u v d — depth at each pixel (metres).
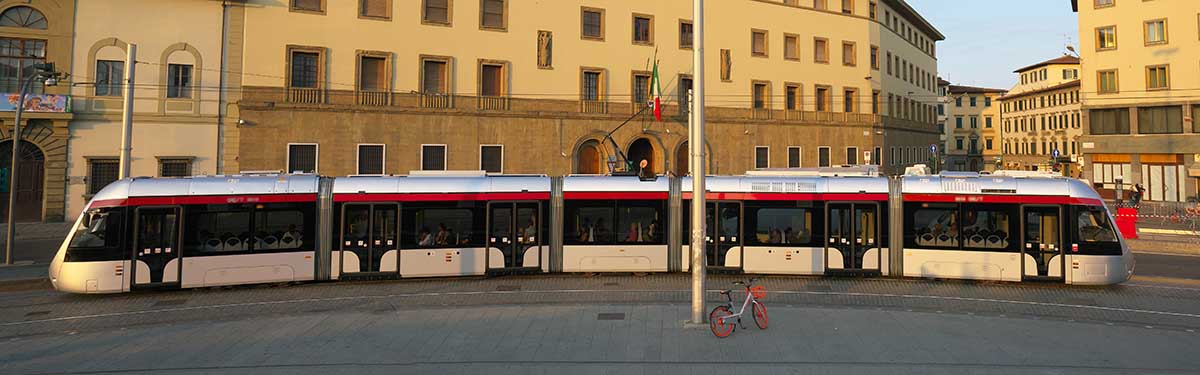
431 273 16.97
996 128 89.88
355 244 16.73
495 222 17.41
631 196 17.81
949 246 16.47
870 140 47.84
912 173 18.45
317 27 31.81
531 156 35.72
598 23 38.06
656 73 33.78
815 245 17.17
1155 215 33.22
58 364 9.81
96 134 28.66
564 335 11.32
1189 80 40.38
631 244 17.69
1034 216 16.09
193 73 29.97
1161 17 41.66
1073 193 15.98
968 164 91.50
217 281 15.71
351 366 9.56
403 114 33.12
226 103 30.42
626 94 38.41
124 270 15.27
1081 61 45.31
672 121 39.59
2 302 14.83
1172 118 41.06
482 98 34.78
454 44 34.34
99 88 28.73
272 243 16.22
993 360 9.77
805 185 17.39
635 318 12.60
